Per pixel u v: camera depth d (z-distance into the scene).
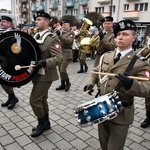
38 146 2.84
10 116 3.70
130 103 1.97
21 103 4.30
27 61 2.67
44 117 3.12
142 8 24.27
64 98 4.70
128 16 24.88
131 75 1.82
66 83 5.30
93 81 2.24
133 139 3.05
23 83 2.69
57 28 5.87
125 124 1.95
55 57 2.76
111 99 1.82
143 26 24.17
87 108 1.83
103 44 4.48
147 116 3.39
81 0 30.80
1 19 4.14
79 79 6.54
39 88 2.85
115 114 1.80
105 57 2.10
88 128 3.33
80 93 5.09
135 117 3.76
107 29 4.50
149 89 1.75
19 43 2.58
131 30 1.84
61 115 3.79
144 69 1.81
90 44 5.04
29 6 43.47
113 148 1.96
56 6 34.97
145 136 3.15
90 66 8.97
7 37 2.52
